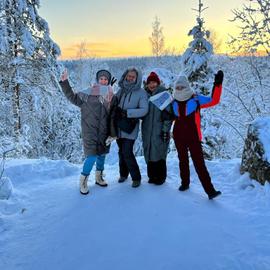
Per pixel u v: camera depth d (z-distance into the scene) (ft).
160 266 12.33
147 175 20.16
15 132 42.70
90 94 17.53
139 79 17.48
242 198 17.88
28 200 18.10
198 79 48.08
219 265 12.29
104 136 17.71
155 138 17.83
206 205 16.56
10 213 16.89
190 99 17.26
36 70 47.47
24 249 13.74
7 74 44.34
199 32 48.39
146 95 17.61
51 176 21.95
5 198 18.31
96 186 18.92
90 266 12.49
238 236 14.08
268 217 15.58
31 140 51.80
